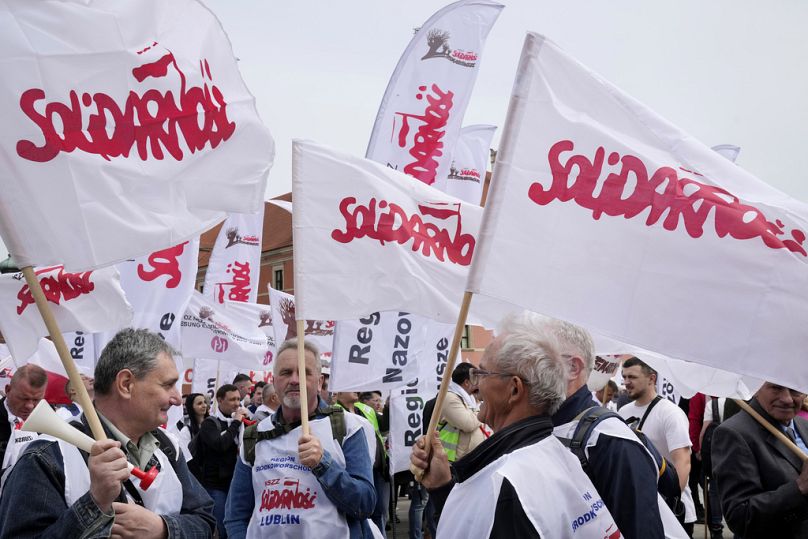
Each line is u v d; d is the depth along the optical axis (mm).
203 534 3000
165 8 3012
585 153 3123
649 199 3111
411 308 4535
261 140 3260
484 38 6648
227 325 9617
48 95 2664
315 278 4324
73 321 4180
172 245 2922
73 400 6559
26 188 2580
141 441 3033
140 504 2914
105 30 2820
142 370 2896
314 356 4465
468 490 2514
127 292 6297
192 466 7910
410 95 6508
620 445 2781
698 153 3184
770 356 3020
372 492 4254
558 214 3076
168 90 2973
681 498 6656
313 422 4348
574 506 2424
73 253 2639
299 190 4379
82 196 2689
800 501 3654
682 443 6211
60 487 2639
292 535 4109
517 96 3102
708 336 3037
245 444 4418
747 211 3088
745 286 3045
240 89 3252
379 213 4512
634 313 3062
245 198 3182
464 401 7242
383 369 6004
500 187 3059
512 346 2680
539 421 2605
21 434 5410
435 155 6520
